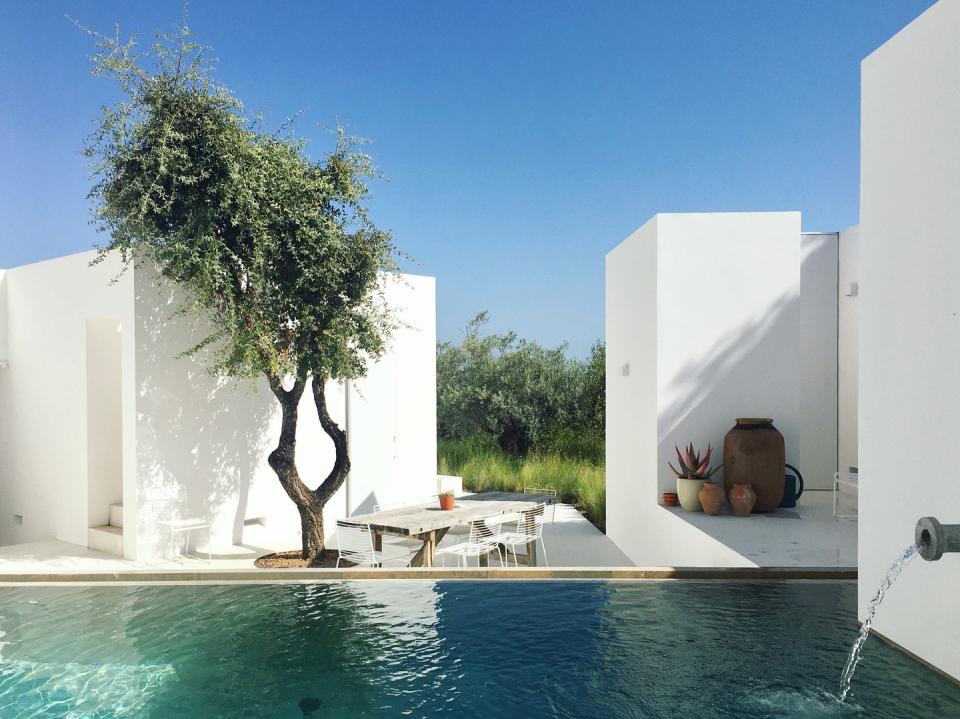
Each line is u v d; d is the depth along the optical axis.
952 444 4.44
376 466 12.18
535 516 9.42
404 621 6.15
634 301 10.55
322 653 5.54
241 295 8.93
